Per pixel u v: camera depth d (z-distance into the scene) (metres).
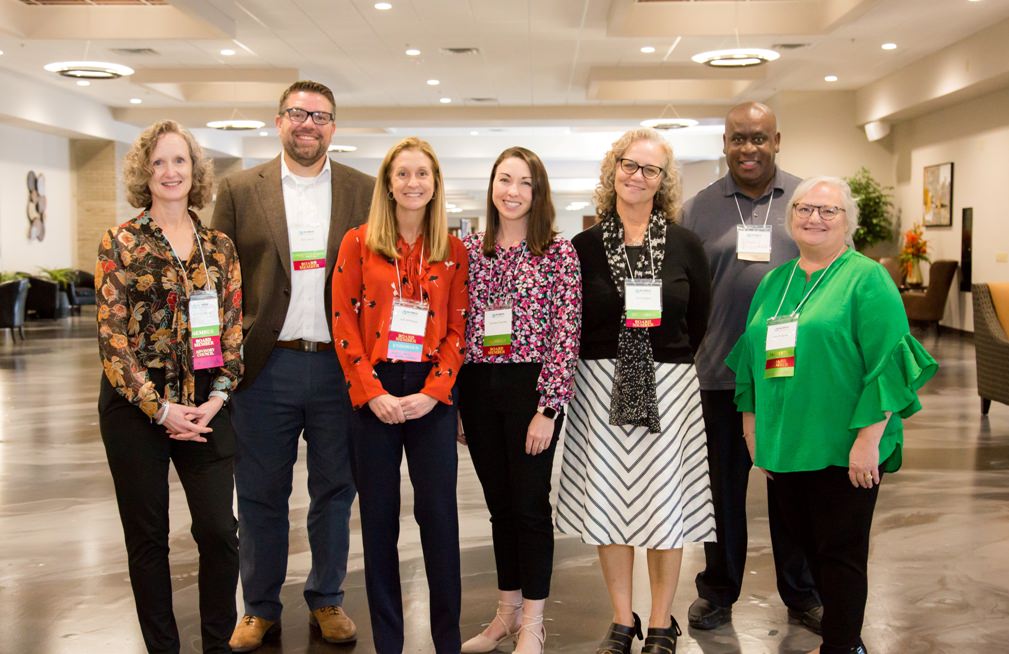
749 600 3.70
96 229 19.88
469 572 4.05
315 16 11.53
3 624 3.44
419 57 14.02
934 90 13.76
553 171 25.69
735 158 3.44
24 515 4.98
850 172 17.22
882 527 4.70
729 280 3.41
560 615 3.54
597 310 3.02
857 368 2.73
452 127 20.47
